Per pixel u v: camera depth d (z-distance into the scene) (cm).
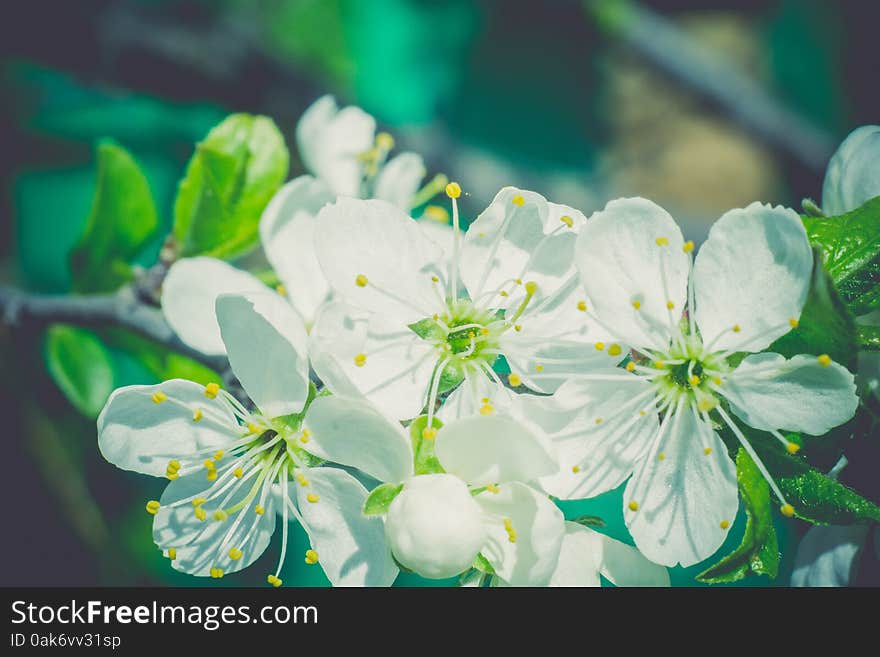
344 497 18
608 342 18
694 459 18
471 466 17
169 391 18
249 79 28
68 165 25
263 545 18
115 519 23
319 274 20
